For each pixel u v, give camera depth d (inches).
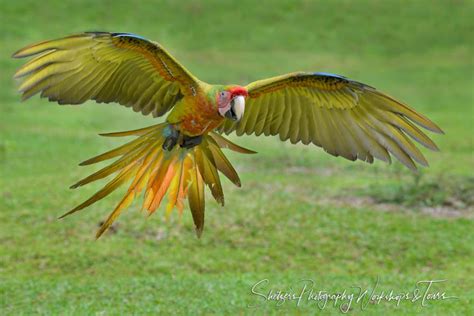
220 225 707.4
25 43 1707.7
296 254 661.3
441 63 1715.1
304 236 691.4
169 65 284.5
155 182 304.2
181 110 291.9
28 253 651.5
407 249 670.5
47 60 275.1
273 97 304.3
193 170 305.9
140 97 292.7
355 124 300.8
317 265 642.2
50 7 1859.0
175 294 554.6
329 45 1803.6
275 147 1085.1
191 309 520.1
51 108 1325.0
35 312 519.8
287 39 1820.9
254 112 307.9
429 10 1943.9
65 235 686.5
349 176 911.0
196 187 306.7
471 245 677.9
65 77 280.1
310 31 1854.1
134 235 688.4
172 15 1881.2
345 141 303.3
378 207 776.3
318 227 711.7
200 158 304.3
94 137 1127.0
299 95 302.7
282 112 306.8
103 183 840.3
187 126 294.0
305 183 866.1
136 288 569.6
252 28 1856.5
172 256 652.1
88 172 898.1
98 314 508.7
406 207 776.3
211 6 1929.1
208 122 292.0
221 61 1695.4
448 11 1937.7
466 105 1454.2
